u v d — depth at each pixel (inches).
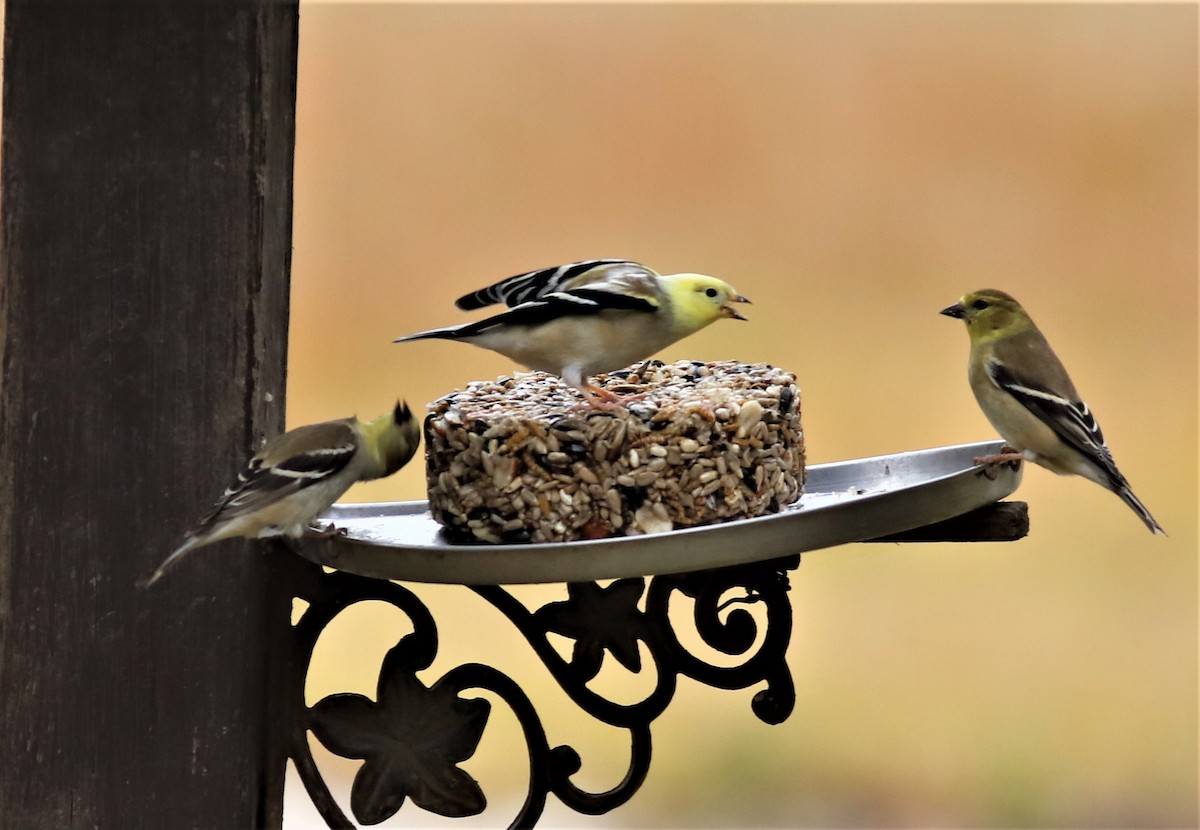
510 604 344.5
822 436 767.1
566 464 322.0
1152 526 404.5
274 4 327.3
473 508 324.5
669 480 323.6
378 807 327.6
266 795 330.0
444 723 328.8
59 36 318.7
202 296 325.1
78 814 325.7
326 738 327.6
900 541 326.0
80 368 321.7
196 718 328.2
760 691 354.9
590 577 279.7
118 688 326.0
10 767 324.8
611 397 340.2
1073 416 411.5
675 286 358.6
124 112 320.5
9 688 323.9
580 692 345.4
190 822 328.8
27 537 322.7
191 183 323.3
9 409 319.9
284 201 338.6
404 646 328.5
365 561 297.7
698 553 279.1
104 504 323.6
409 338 350.0
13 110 318.3
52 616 323.9
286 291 342.6
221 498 316.2
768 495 333.1
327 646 648.4
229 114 323.6
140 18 319.9
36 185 319.3
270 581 329.7
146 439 324.2
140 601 326.0
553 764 332.8
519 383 373.4
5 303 319.0
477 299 366.9
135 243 322.0
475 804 328.2
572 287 356.2
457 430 324.8
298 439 321.7
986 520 319.3
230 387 326.6
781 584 354.6
